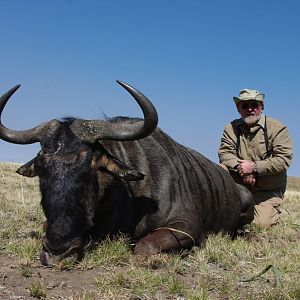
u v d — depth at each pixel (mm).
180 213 3391
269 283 2717
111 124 3047
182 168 3658
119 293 2457
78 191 2848
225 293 2518
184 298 2451
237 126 4836
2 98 3197
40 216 4359
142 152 3484
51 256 2820
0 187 6023
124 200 3289
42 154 2910
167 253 3146
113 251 3039
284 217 5410
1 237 3561
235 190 4363
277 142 4602
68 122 3078
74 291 2496
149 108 2926
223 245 3439
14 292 2449
